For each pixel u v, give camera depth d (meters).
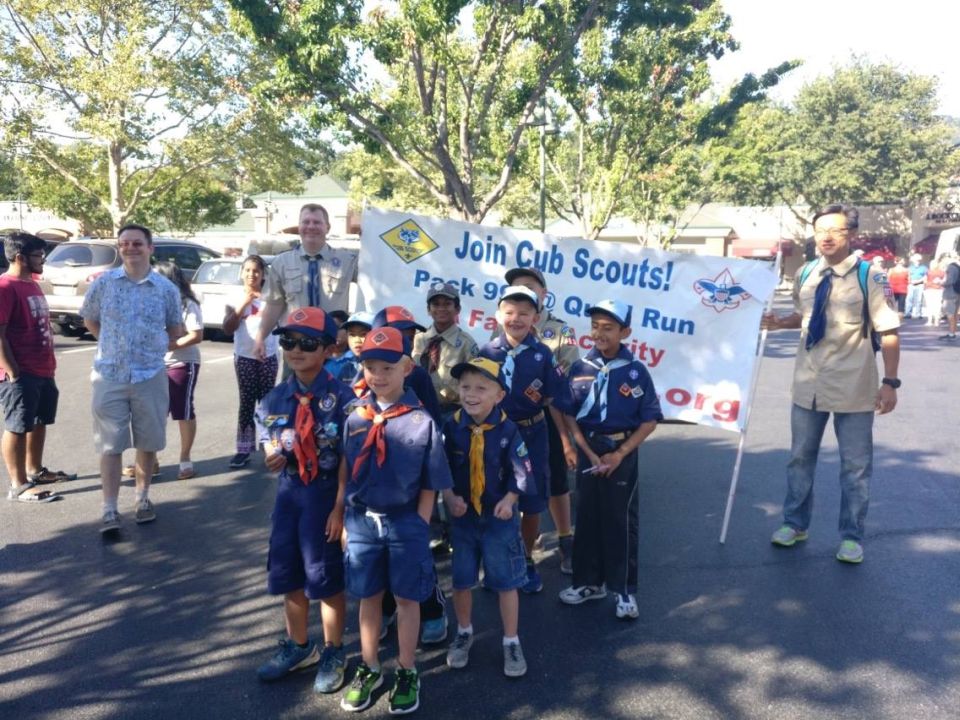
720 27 18.53
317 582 3.52
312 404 3.58
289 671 3.70
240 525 5.59
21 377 5.97
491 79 14.05
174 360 6.48
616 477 4.20
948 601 4.43
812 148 41.34
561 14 13.35
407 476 3.41
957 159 40.19
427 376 4.39
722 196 42.41
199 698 3.51
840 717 3.36
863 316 4.91
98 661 3.81
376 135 13.61
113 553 5.08
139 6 21.42
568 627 4.19
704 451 7.70
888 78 42.22
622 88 17.88
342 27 12.16
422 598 3.45
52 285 14.55
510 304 4.45
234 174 25.56
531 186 25.94
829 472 7.01
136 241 5.30
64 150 25.67
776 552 5.16
